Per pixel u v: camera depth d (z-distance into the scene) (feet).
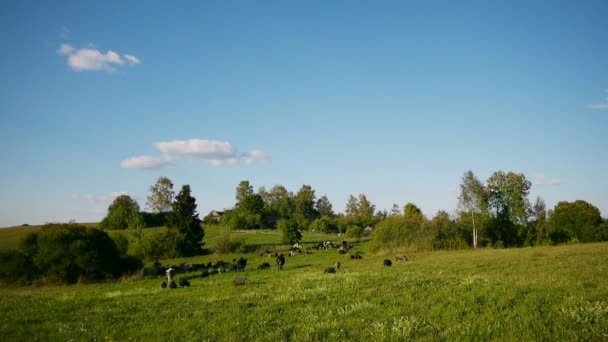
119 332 44.98
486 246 214.07
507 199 256.11
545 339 32.94
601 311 38.81
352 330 38.55
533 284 57.26
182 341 39.40
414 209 407.03
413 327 37.81
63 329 48.37
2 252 137.90
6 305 71.56
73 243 135.74
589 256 100.94
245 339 38.73
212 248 294.87
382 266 120.37
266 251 254.06
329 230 455.63
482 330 35.45
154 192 478.59
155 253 249.75
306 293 61.82
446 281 65.51
